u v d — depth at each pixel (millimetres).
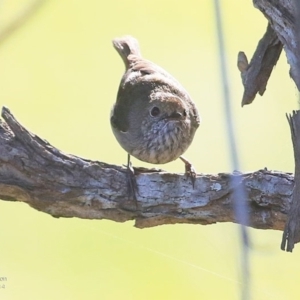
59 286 10008
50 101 10844
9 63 10828
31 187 6215
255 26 10227
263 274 8977
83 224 10242
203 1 10906
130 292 9938
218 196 6391
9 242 10133
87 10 11164
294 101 9492
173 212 6516
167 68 10883
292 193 5684
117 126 8117
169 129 7770
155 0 11141
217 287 9484
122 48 9195
